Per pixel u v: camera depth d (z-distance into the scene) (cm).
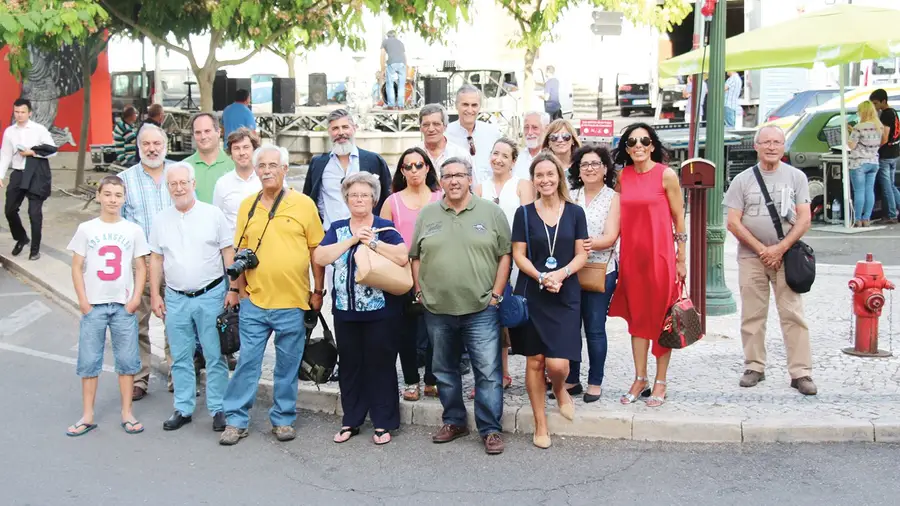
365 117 2208
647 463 609
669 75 1315
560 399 661
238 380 666
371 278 625
